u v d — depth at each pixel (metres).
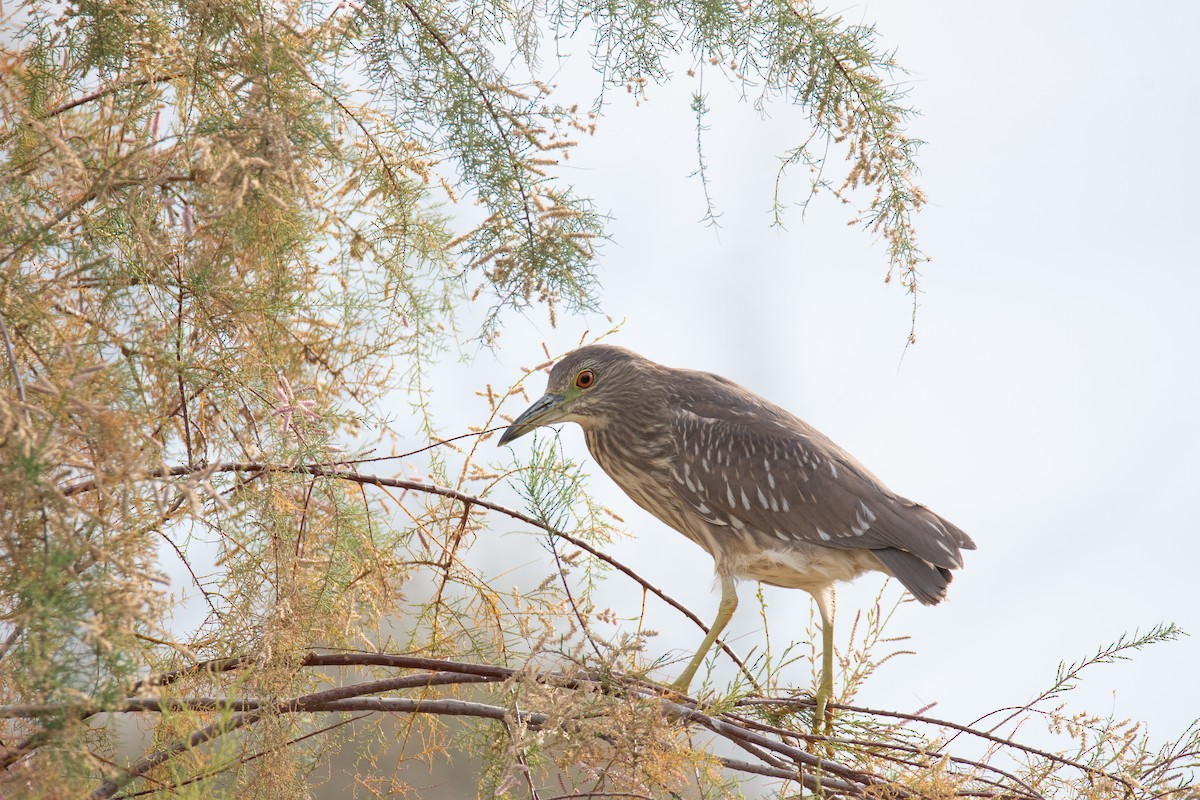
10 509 4.66
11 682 5.23
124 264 6.12
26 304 5.48
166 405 6.48
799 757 7.21
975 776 7.12
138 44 6.56
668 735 6.44
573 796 6.48
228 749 5.34
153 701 5.90
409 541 7.96
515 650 7.87
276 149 5.70
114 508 5.25
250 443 6.66
